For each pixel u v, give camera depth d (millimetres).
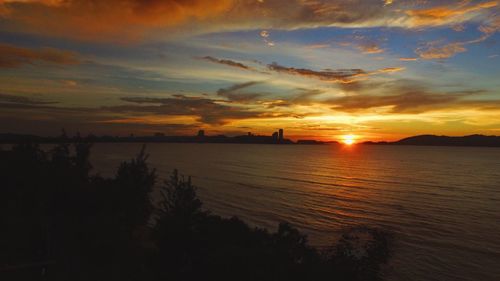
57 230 19000
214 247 14859
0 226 19891
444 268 32875
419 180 108562
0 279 14797
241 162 186375
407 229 47375
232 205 63781
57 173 21609
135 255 18641
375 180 107812
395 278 29453
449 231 46594
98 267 16891
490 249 39000
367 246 15844
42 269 15625
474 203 69188
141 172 21781
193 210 16000
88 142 25406
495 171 140625
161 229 15523
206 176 114500
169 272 14398
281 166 160875
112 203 20031
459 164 180250
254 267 12758
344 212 58906
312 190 84688
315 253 14891
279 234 15414
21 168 22922
